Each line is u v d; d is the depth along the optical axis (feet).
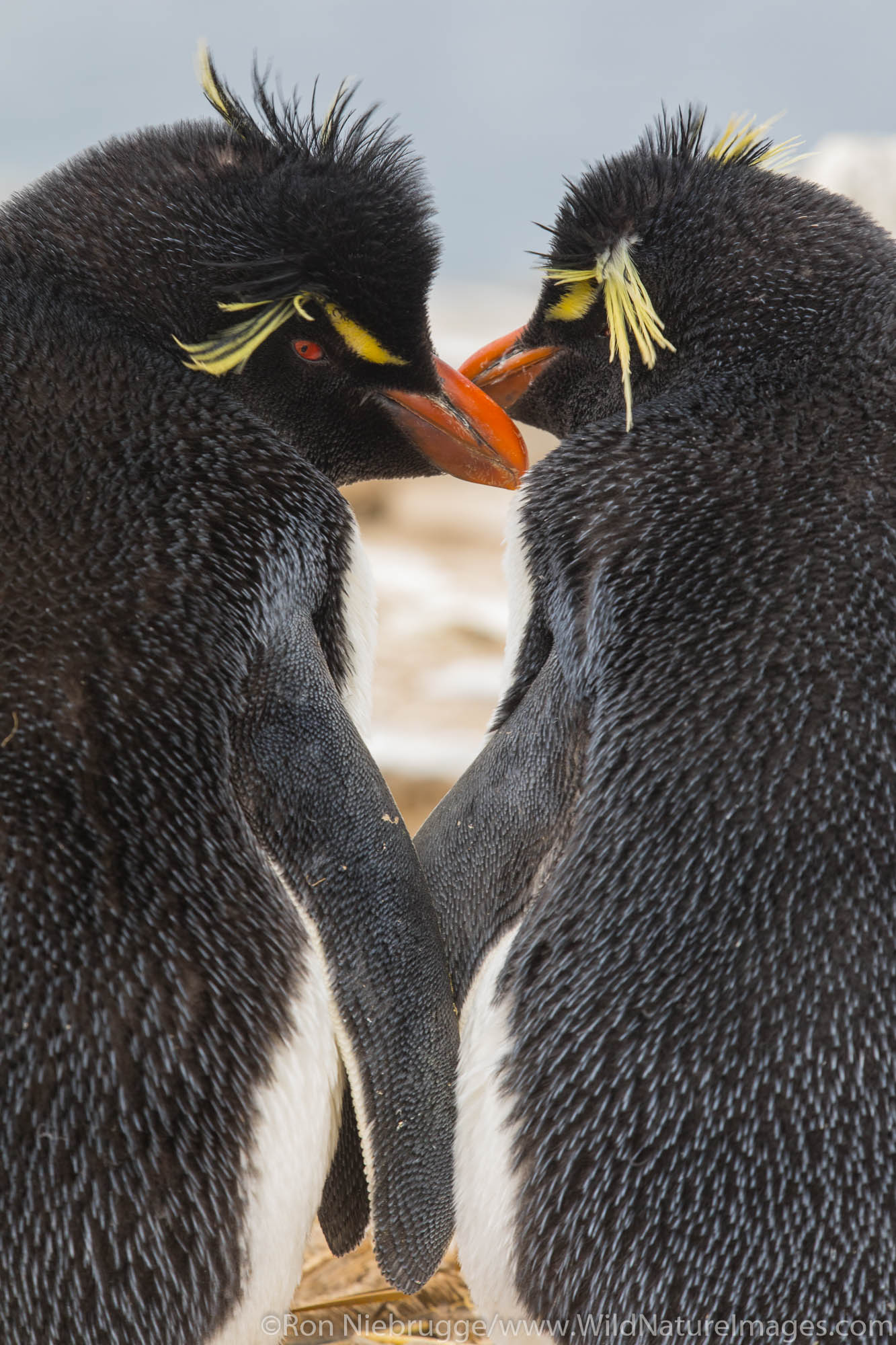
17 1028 15.56
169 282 15.83
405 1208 15.74
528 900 15.79
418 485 31.14
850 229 15.92
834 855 15.60
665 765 15.67
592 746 15.72
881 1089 15.56
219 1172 15.61
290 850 15.71
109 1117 15.58
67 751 15.61
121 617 15.65
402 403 16.01
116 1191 15.58
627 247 15.94
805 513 15.71
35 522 15.66
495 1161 15.70
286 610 15.74
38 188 15.89
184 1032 15.61
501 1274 15.69
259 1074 15.64
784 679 15.65
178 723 15.65
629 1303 15.61
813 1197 15.56
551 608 15.84
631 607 15.74
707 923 15.62
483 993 15.78
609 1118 15.64
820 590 15.66
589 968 15.67
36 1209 15.56
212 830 15.66
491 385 16.15
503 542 15.92
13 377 15.72
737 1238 15.58
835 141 40.55
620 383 16.03
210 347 15.81
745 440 15.78
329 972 15.71
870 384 15.79
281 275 15.85
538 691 15.84
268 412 15.98
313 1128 15.69
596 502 15.81
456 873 15.84
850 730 15.61
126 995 15.60
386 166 15.92
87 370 15.75
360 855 15.72
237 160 15.89
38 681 15.62
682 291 15.92
